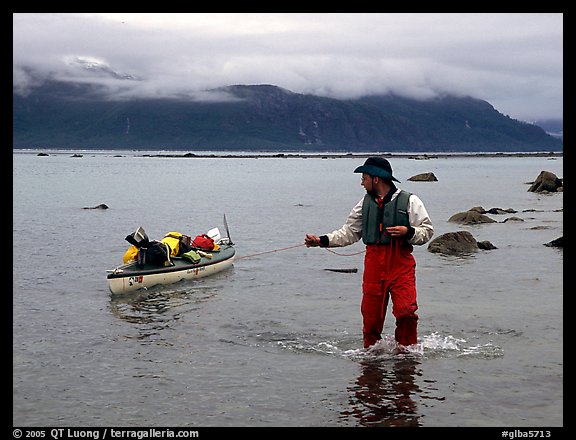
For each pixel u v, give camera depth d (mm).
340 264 18000
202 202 39219
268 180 69500
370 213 9844
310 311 12578
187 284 15203
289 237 23516
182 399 8172
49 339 10688
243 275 16328
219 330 11234
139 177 74125
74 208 34438
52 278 15805
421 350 9945
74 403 8062
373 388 8484
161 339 10703
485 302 13086
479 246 20125
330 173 90438
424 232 9609
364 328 10125
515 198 43031
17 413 7762
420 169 105312
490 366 9242
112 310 12719
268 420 7566
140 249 14961
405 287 9781
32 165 115250
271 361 9578
